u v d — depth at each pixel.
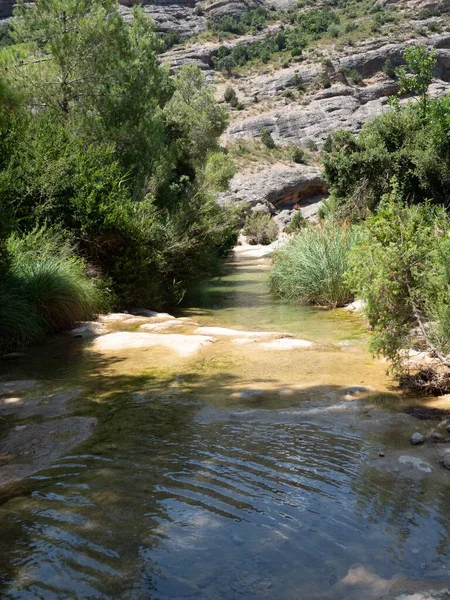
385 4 98.25
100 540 2.49
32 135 11.60
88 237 10.02
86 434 3.86
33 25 14.80
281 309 10.55
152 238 11.08
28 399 4.75
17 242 8.65
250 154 64.69
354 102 72.88
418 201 19.73
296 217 43.22
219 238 13.41
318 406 4.32
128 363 5.91
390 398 4.51
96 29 14.45
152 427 3.95
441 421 3.94
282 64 82.62
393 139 21.12
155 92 15.49
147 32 19.70
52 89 14.69
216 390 4.81
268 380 5.08
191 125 30.05
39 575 2.24
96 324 8.19
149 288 10.78
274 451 3.46
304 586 2.16
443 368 4.99
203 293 13.84
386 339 4.98
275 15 107.19
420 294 4.98
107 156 11.86
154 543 2.46
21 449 3.64
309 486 2.98
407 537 2.48
